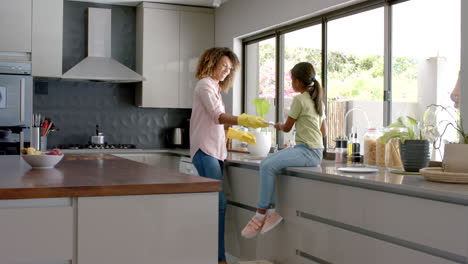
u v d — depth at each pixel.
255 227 3.29
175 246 2.00
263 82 5.27
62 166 2.89
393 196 2.36
